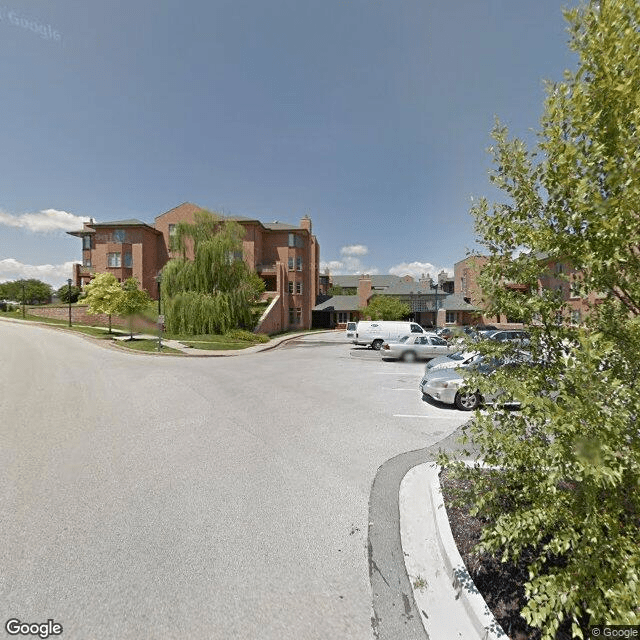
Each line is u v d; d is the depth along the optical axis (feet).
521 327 8.32
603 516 5.82
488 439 7.63
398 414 23.07
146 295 76.89
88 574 8.58
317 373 39.24
